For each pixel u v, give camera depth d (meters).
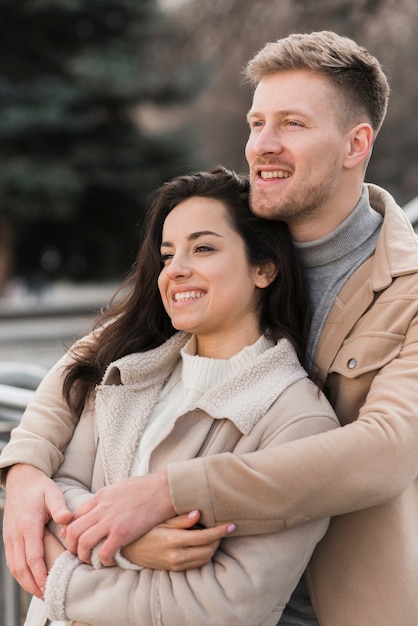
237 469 2.07
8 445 2.48
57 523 2.25
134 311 2.55
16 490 2.37
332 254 2.40
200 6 10.41
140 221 2.60
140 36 24.20
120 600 2.11
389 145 23.88
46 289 27.36
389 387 2.15
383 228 2.38
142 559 2.13
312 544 2.15
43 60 24.73
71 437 2.53
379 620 2.21
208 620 2.07
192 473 2.09
